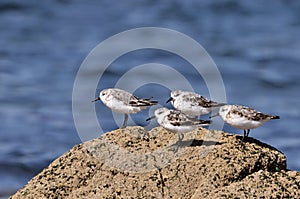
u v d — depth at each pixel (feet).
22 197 41.22
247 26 141.90
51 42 126.82
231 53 122.62
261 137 81.71
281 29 139.64
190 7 154.10
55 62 113.91
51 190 41.27
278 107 94.38
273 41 130.52
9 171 72.13
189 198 39.55
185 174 40.57
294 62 116.88
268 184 39.60
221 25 141.49
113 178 41.01
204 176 40.34
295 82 105.91
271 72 110.93
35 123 84.74
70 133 81.76
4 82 102.06
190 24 141.59
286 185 39.58
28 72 107.45
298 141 80.53
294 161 74.84
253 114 43.16
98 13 148.56
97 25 139.33
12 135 81.00
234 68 113.70
